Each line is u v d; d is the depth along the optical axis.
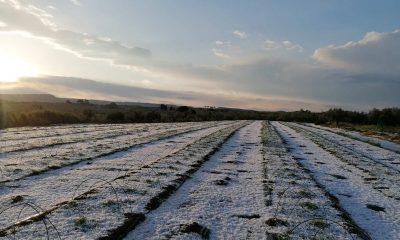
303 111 117.88
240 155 22.73
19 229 8.24
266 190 13.23
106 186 12.31
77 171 15.59
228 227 9.30
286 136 41.38
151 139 31.08
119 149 23.12
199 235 8.59
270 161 20.36
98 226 8.62
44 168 15.66
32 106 93.69
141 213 9.73
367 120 85.56
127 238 8.21
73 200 10.56
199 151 23.11
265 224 9.59
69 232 8.20
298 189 13.51
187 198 11.75
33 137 30.41
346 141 37.19
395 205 12.37
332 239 8.75
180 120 83.94
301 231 9.16
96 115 74.06
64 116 58.44
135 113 75.69
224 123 74.50
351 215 11.09
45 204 10.47
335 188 14.59
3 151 20.75
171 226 9.05
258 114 118.44
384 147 32.50
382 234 9.54
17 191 11.85
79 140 28.62
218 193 12.55
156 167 16.39
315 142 34.66
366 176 17.44
